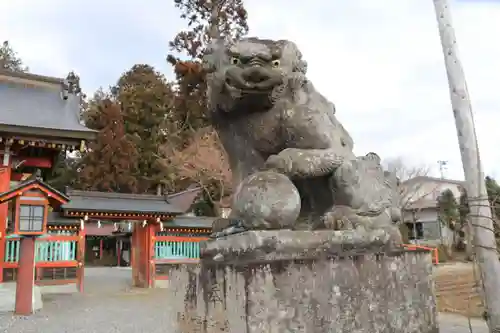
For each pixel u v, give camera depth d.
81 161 27.02
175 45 23.69
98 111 26.64
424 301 1.97
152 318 8.18
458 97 3.89
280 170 1.95
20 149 11.46
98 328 7.33
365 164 2.31
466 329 6.04
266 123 2.08
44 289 11.67
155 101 27.17
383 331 1.78
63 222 12.22
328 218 2.04
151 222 13.66
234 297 1.55
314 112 2.05
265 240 1.67
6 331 7.11
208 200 21.67
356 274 1.75
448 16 4.09
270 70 1.94
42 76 14.01
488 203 3.73
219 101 2.15
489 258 3.61
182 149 22.23
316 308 1.60
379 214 2.16
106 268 26.19
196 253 14.15
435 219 24.48
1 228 10.48
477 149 3.79
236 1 23.38
